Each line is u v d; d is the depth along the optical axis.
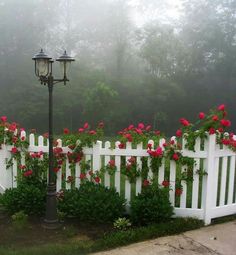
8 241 3.84
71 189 4.68
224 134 4.56
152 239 3.97
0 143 5.06
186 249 3.73
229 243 3.90
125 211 4.60
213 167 4.47
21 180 4.94
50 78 4.12
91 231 4.13
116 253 3.62
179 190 4.53
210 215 4.52
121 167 4.64
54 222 4.20
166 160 4.61
